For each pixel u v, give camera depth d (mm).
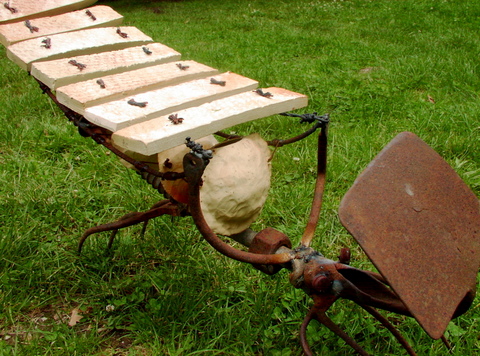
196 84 2172
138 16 10703
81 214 3451
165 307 2615
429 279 1741
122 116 1841
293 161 4059
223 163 2008
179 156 2145
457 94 5340
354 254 3156
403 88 5559
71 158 4152
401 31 8273
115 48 2568
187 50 7594
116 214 3486
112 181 3840
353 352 2412
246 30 9125
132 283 2877
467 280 1846
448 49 6930
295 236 3252
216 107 1950
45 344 2453
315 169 3953
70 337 2506
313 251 2061
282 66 6430
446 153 4199
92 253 3066
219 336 2432
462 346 2455
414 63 6227
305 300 2701
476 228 1988
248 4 11641
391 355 2387
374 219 1744
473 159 4102
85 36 2582
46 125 4625
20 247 3049
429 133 4496
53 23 2711
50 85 2146
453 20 8812
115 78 2188
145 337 2498
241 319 2541
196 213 1839
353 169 3967
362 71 6363
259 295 2682
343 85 5641
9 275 2824
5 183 3727
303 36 8070
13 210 3402
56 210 3482
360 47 7238
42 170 3945
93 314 2680
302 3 11367
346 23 9227
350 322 2545
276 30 8789
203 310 2629
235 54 7184
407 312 1874
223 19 10070
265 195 2129
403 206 1839
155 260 3084
